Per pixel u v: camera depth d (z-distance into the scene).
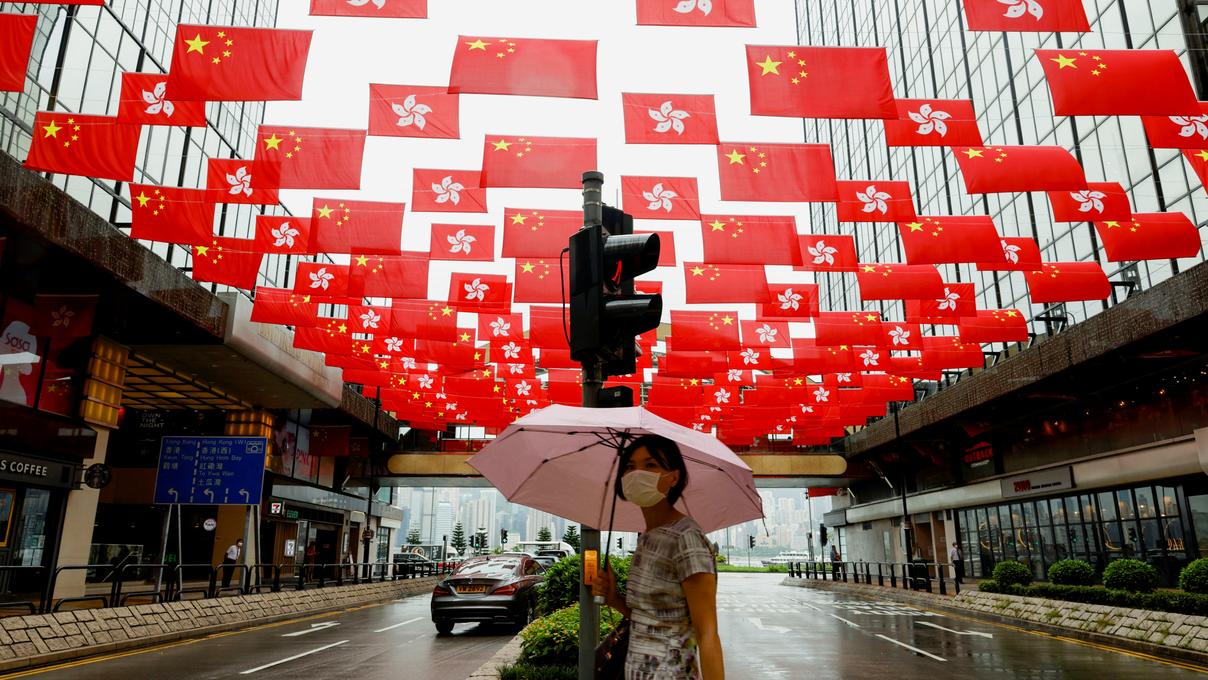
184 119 8.49
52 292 15.33
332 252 10.91
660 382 22.44
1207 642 11.20
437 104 8.07
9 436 14.16
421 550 67.44
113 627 12.23
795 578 43.72
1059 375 21.25
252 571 25.92
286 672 9.88
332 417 32.31
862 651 12.46
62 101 15.38
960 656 11.79
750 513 3.68
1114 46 20.97
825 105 7.21
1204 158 9.55
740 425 28.17
